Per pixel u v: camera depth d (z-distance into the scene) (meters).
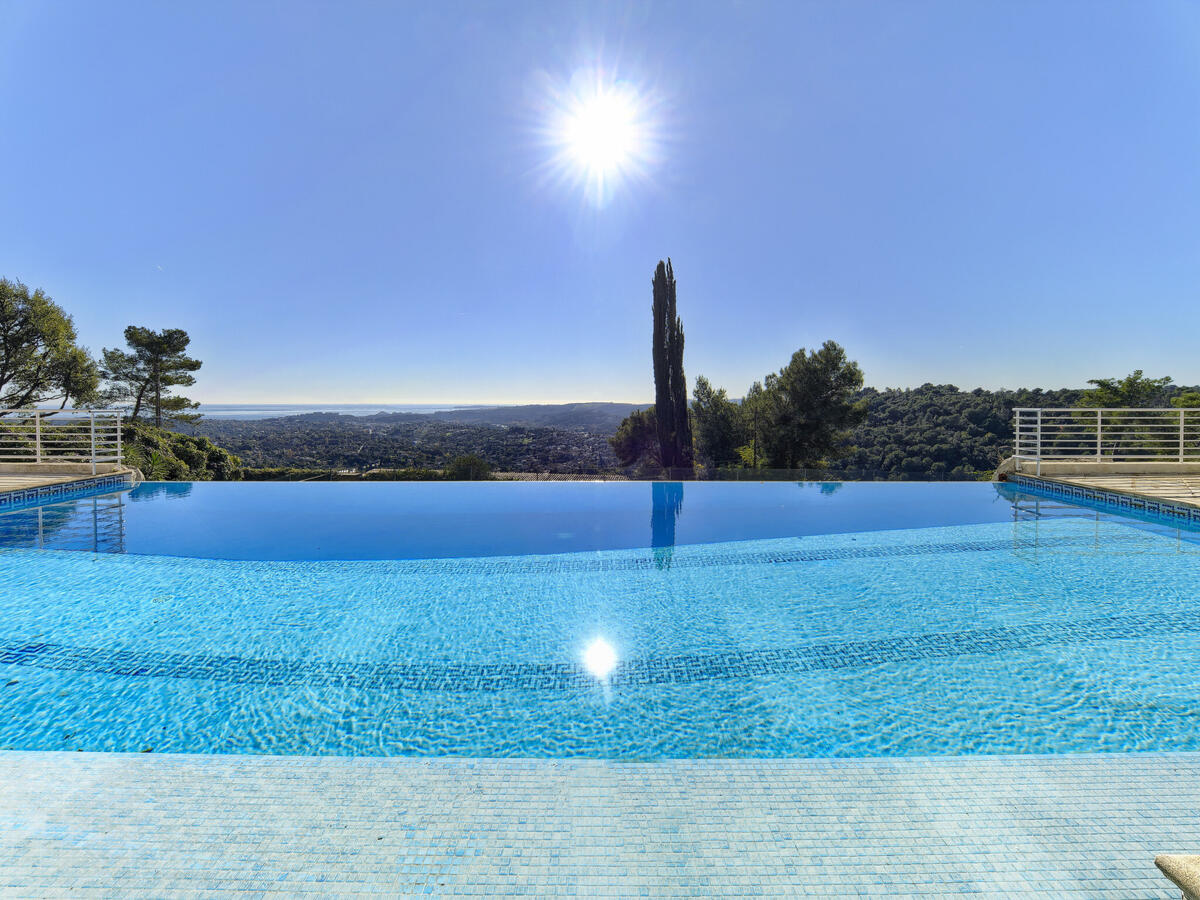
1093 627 3.61
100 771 1.66
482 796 1.57
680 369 17.38
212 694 2.85
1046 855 1.37
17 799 1.53
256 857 1.34
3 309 15.65
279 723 2.60
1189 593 4.22
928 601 4.12
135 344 22.02
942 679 2.96
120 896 1.22
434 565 5.18
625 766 1.72
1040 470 8.95
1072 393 24.02
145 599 4.23
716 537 6.30
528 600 4.25
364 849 1.37
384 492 9.62
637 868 1.32
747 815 1.51
